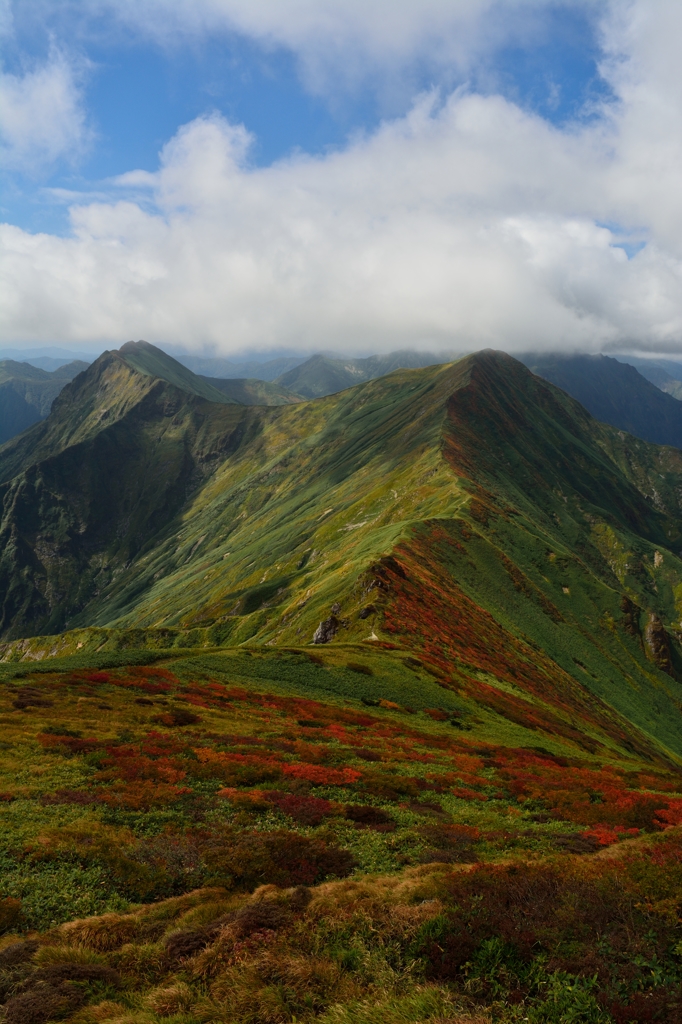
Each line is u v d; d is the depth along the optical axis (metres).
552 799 33.22
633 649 164.00
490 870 17.14
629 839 25.23
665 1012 10.73
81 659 61.16
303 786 30.80
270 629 126.94
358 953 13.43
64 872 18.95
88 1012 11.83
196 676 59.59
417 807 29.41
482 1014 11.09
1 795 24.59
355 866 21.17
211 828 23.78
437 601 111.88
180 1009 11.90
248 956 13.46
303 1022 11.20
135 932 15.50
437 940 13.59
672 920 13.62
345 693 64.19
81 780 27.67
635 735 113.38
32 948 14.50
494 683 87.44
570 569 182.12
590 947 12.72
